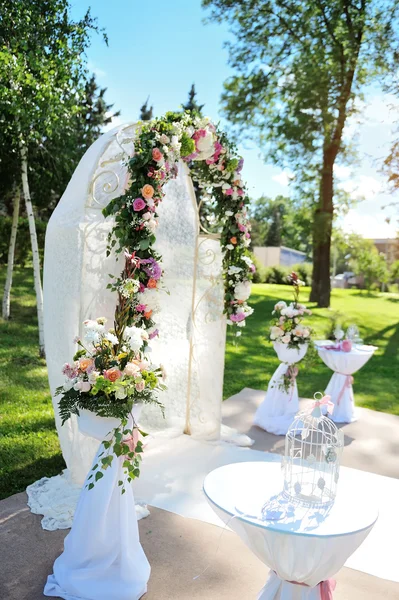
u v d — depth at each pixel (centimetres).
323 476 280
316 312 1599
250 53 1742
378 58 1563
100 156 413
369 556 367
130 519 319
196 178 527
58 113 763
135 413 321
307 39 1661
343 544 241
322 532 237
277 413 620
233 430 611
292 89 1650
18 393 697
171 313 557
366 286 2464
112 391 302
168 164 403
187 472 490
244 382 860
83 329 409
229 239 537
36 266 856
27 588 313
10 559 340
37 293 860
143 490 450
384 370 1015
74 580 306
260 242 4628
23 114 723
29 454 516
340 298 2009
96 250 421
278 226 4628
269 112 1834
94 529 308
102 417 309
